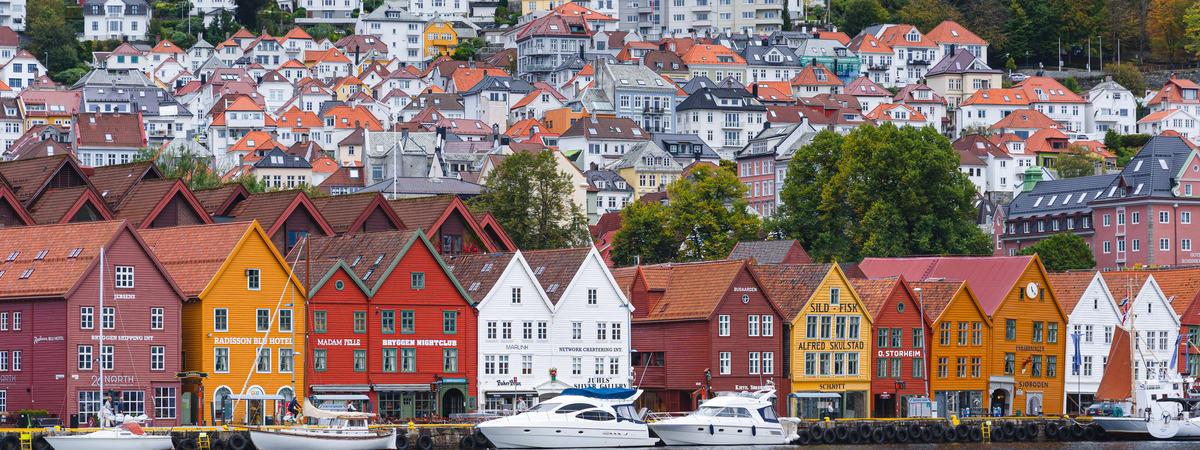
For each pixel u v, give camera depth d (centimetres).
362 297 12738
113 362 11519
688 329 13988
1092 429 14400
